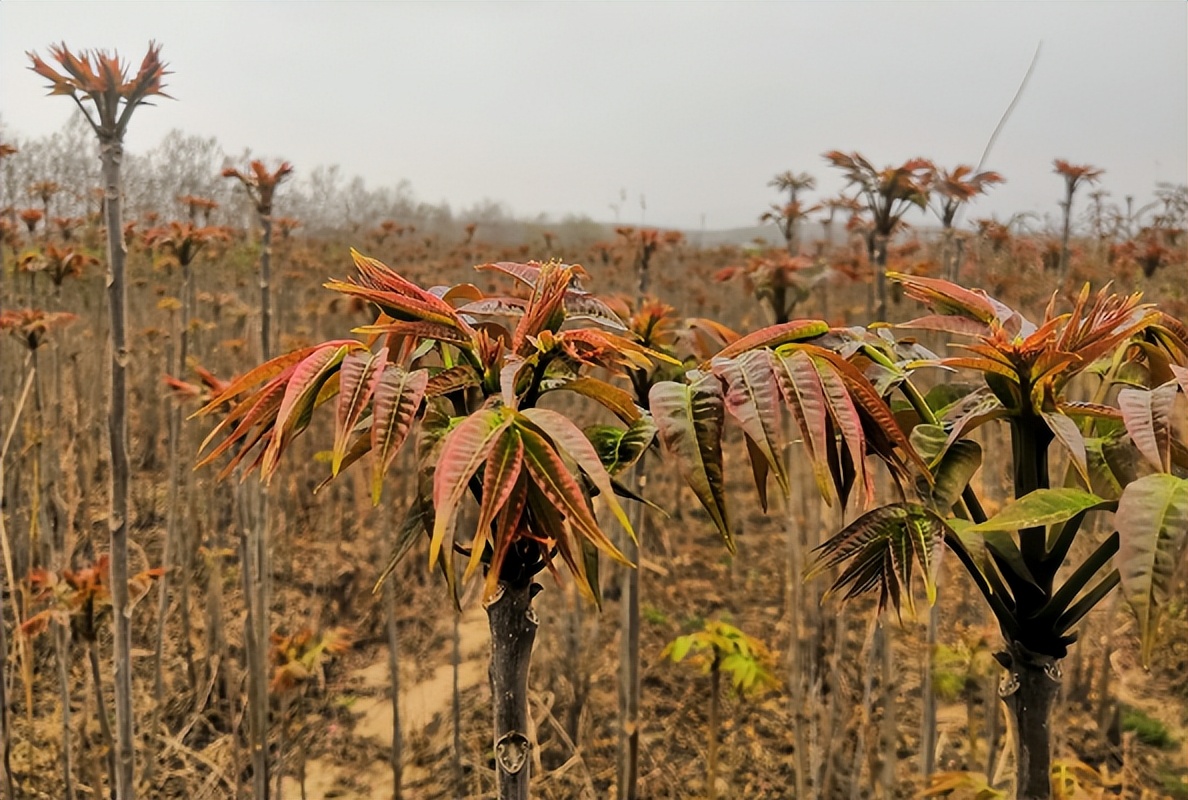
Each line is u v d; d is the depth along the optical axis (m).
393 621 2.75
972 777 1.51
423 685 3.55
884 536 0.89
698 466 0.80
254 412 0.84
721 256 7.16
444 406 0.86
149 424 5.28
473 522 3.40
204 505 4.21
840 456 0.95
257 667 2.51
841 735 2.60
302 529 4.63
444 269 7.25
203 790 2.76
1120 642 3.38
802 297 2.12
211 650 3.21
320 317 5.73
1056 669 0.87
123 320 1.68
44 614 2.14
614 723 3.17
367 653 3.78
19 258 3.70
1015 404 0.92
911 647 3.17
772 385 0.80
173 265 5.17
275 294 4.87
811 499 2.79
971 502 0.97
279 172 2.27
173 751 2.98
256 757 2.52
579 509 0.70
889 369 1.01
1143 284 3.23
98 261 3.31
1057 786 1.87
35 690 3.18
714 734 2.35
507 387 0.76
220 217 6.42
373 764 3.05
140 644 3.62
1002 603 0.89
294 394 0.78
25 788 2.61
